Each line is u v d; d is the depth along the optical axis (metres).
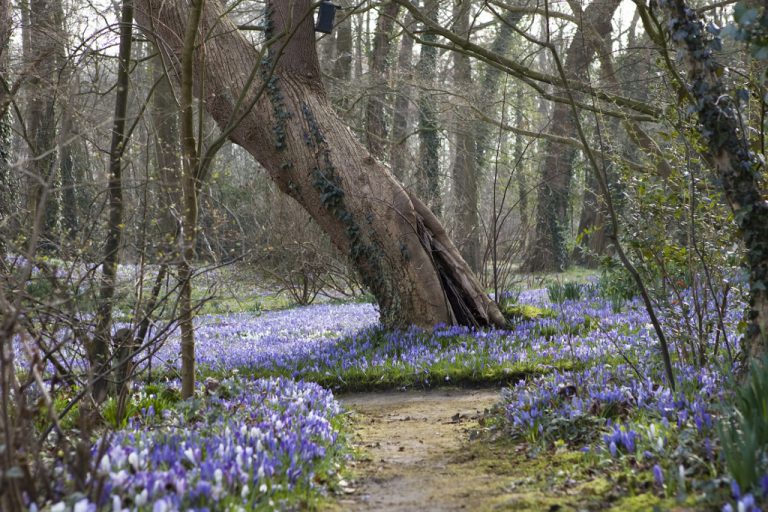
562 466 5.27
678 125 7.12
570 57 23.16
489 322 13.31
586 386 7.02
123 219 6.55
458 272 13.49
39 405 4.25
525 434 6.34
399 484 5.39
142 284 6.00
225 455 4.90
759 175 6.28
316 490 5.00
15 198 6.88
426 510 4.65
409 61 29.75
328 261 22.31
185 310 6.47
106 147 7.37
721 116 5.80
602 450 5.31
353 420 8.33
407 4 15.20
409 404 9.21
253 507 4.36
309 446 5.64
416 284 13.06
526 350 10.87
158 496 4.20
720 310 7.59
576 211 44.38
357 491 5.23
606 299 15.12
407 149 24.36
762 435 4.37
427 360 10.62
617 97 13.95
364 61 29.58
